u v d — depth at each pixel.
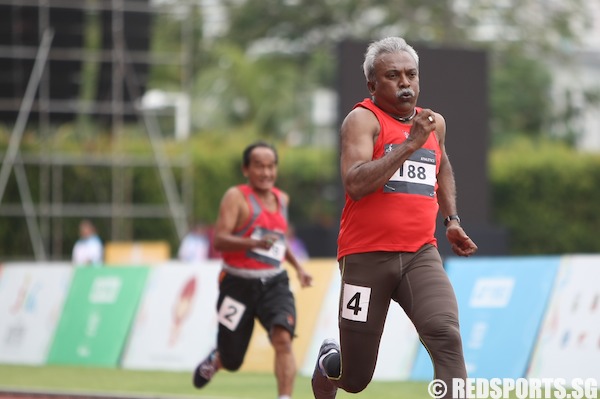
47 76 60.44
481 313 26.81
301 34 106.75
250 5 107.19
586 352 24.59
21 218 66.88
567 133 105.00
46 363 37.12
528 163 78.88
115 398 25.33
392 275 14.61
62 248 67.75
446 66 48.53
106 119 63.09
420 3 103.19
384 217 14.56
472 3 104.12
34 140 65.94
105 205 68.00
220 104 102.94
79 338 36.56
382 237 14.61
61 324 37.28
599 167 79.25
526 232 78.81
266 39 109.12
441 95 48.41
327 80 106.12
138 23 61.19
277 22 107.00
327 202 89.00
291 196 88.75
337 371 15.98
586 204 79.12
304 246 61.12
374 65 14.64
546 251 79.06
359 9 104.31
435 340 14.20
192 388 27.78
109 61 61.00
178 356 33.50
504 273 26.62
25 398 26.67
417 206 14.62
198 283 33.56
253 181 22.33
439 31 101.06
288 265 31.70
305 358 30.64
